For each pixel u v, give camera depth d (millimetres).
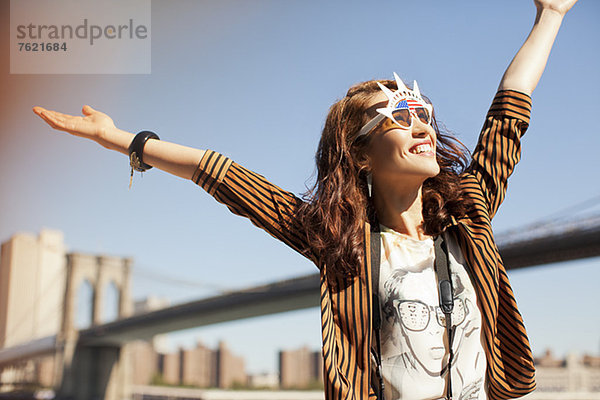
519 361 1218
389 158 1248
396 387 1170
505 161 1437
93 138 1390
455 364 1179
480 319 1213
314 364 87812
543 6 1592
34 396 59156
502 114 1499
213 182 1282
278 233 1269
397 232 1285
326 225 1203
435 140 1283
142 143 1325
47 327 70938
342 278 1185
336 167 1265
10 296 69375
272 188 1300
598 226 22625
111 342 51719
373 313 1185
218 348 91562
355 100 1318
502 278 1251
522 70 1527
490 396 1262
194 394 76688
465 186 1358
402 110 1244
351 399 1094
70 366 51469
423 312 1178
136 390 78062
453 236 1272
